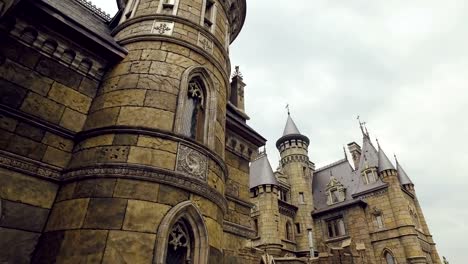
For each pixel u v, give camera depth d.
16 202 6.24
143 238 6.01
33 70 7.58
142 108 7.75
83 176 6.66
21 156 6.62
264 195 33.34
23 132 6.89
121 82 8.38
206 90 9.48
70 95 8.12
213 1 12.01
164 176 6.88
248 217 12.05
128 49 9.17
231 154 12.66
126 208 6.21
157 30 9.54
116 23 12.20
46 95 7.62
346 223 34.66
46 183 6.87
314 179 45.81
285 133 45.88
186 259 6.70
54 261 5.73
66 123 7.77
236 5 13.85
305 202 38.34
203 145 8.06
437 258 32.59
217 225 7.92
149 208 6.39
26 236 6.15
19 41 7.52
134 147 7.04
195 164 7.68
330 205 38.22
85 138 7.54
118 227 5.96
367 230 32.75
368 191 35.16
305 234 35.25
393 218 31.92
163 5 10.50
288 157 43.09
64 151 7.47
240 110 15.16
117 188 6.42
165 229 6.22
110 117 7.74
